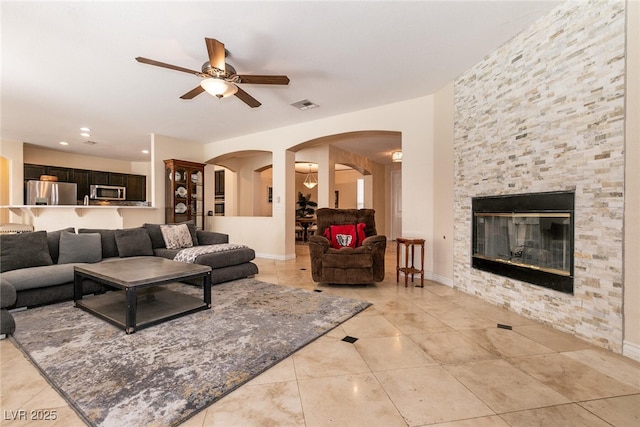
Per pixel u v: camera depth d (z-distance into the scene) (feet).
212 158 21.86
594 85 6.89
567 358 6.33
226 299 10.46
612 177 6.57
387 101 13.80
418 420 4.51
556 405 4.84
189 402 4.83
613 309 6.59
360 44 8.95
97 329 7.79
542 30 8.04
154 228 14.84
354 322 8.36
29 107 13.96
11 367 5.96
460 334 7.55
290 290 11.64
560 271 7.69
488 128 10.00
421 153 13.29
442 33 8.53
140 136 19.75
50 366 5.92
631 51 6.21
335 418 4.54
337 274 11.99
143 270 9.00
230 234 21.33
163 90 12.02
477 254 10.67
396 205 31.48
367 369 5.92
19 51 9.04
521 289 8.87
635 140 6.17
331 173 22.63
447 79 11.60
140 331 7.66
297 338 7.24
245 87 12.03
